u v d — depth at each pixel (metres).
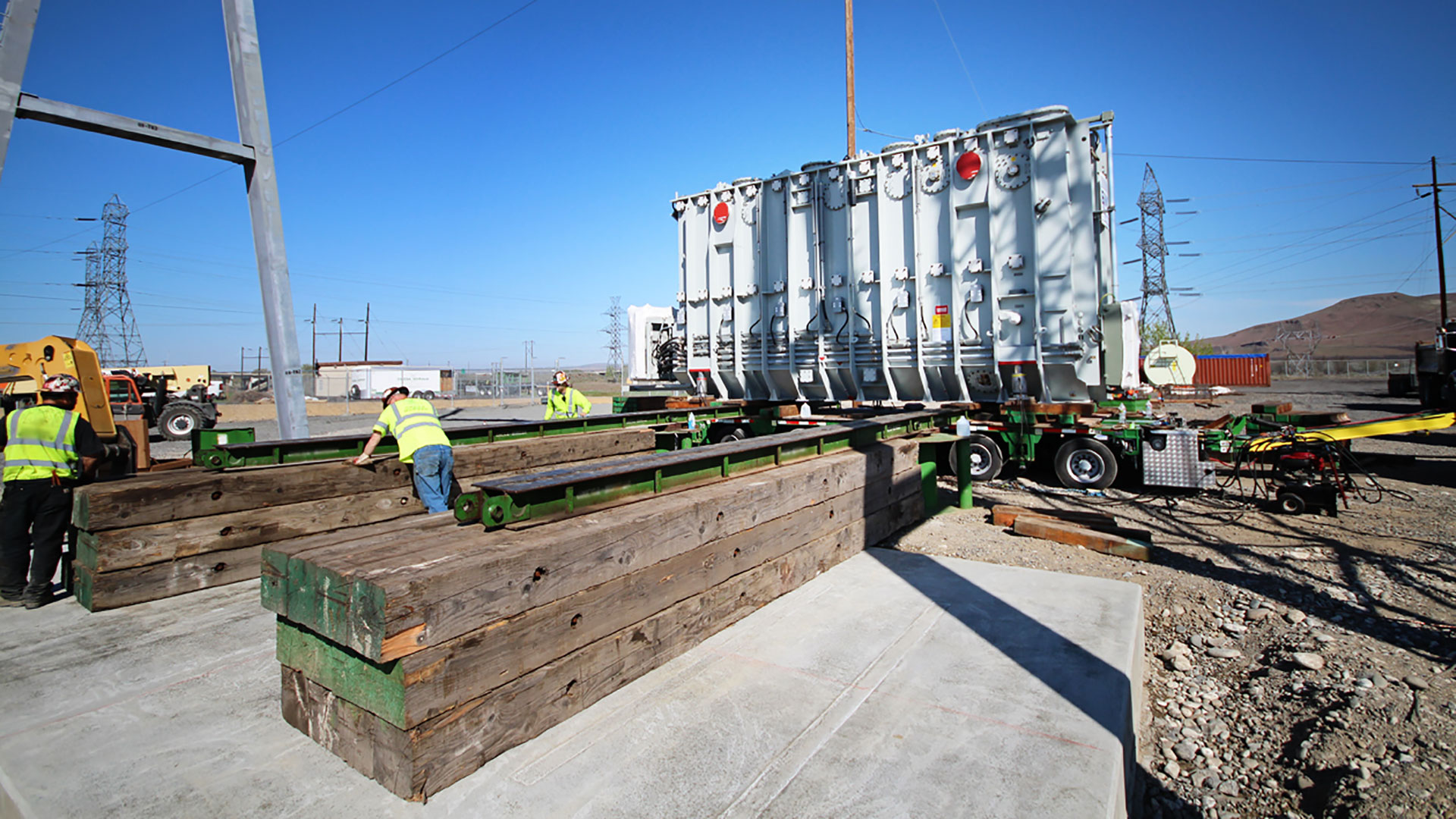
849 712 3.25
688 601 3.94
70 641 4.25
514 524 3.32
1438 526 7.57
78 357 9.29
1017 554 6.55
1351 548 6.72
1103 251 10.17
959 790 2.65
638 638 3.57
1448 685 3.90
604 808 2.54
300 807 2.54
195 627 4.49
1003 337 10.07
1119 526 7.21
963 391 10.70
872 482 6.49
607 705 3.30
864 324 11.24
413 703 2.50
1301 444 8.59
